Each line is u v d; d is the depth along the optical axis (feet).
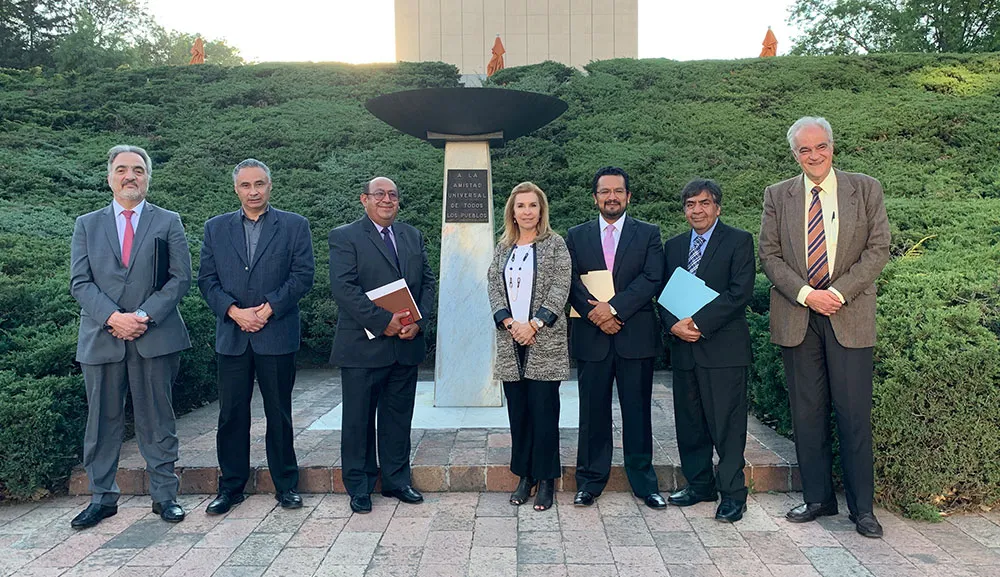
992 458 11.19
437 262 24.70
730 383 11.33
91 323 11.48
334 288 12.06
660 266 11.96
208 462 13.16
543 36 66.13
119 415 11.72
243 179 11.95
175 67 46.01
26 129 36.63
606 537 10.61
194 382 17.93
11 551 10.28
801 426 11.27
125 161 11.60
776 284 11.24
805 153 10.97
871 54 42.86
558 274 11.80
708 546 10.23
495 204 29.60
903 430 11.15
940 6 62.75
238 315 11.63
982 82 38.52
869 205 10.91
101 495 11.51
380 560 9.82
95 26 75.00
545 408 11.79
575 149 33.83
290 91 42.52
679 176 30.71
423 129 17.11
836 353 10.82
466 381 17.33
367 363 12.01
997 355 11.09
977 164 30.48
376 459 12.87
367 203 12.57
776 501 12.16
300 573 9.42
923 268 15.35
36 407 12.02
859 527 10.62
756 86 39.63
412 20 66.39
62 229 24.04
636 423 11.96
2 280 15.43
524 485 12.30
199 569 9.59
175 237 11.87
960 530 10.76
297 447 14.26
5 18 74.54
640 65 42.65
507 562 9.72
